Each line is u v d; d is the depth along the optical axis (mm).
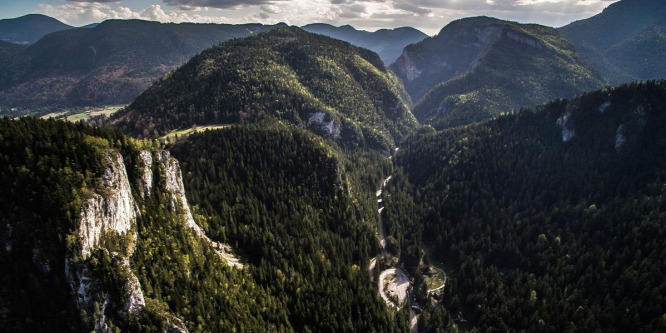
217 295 119125
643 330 123625
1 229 89688
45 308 88875
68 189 95812
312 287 145750
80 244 91625
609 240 166125
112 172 106375
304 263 157375
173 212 130750
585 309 138000
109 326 90500
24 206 92625
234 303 120688
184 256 120062
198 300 112750
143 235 114062
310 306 137625
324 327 132875
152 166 132000
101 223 98625
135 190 120688
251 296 130000
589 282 149875
